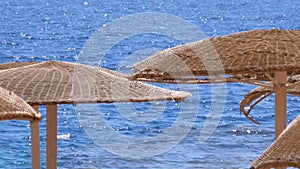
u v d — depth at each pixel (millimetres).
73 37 125500
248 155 38469
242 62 18453
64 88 17000
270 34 19859
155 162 36156
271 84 21875
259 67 18188
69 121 51531
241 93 65375
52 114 18328
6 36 127062
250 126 47031
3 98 12727
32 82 17125
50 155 18375
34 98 16453
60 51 107312
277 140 14141
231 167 36094
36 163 17328
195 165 36188
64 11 195000
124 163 36188
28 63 21594
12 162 39094
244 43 19391
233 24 158125
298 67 18094
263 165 13547
